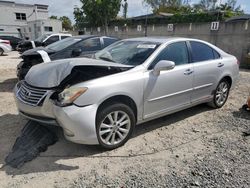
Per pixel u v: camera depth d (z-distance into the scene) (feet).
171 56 13.69
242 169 10.27
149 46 13.55
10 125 13.93
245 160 10.96
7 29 134.92
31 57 20.29
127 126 11.93
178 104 14.19
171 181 9.44
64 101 10.19
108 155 11.19
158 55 13.05
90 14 88.22
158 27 63.00
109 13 86.17
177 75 13.53
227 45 47.75
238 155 11.39
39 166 10.21
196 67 14.74
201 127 14.48
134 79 11.70
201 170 10.16
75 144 11.94
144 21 76.02
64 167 10.20
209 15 56.29
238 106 18.33
